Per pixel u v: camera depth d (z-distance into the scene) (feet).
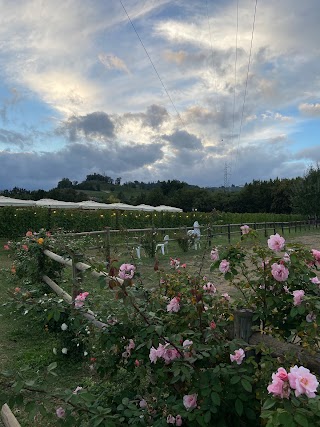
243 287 7.48
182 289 7.46
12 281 23.56
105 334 7.82
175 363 5.87
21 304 11.08
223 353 6.25
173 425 6.25
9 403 5.82
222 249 7.86
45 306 10.77
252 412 5.67
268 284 6.92
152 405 6.88
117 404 7.32
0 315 17.42
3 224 53.31
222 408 5.79
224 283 19.06
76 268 12.76
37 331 16.07
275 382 4.19
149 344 6.45
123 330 7.72
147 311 7.38
